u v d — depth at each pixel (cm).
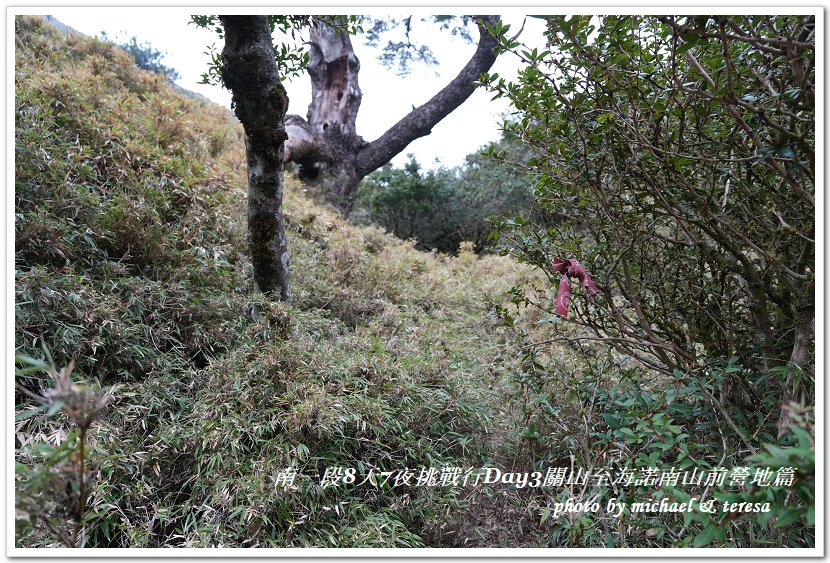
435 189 1003
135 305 238
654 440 163
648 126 165
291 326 257
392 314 338
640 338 196
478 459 215
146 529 162
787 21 138
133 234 273
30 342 197
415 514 183
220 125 590
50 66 430
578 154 175
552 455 201
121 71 530
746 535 151
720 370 174
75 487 101
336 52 789
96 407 101
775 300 171
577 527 152
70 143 305
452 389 235
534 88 165
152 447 184
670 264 209
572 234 213
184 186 335
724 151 167
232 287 289
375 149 819
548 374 226
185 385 218
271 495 162
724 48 119
